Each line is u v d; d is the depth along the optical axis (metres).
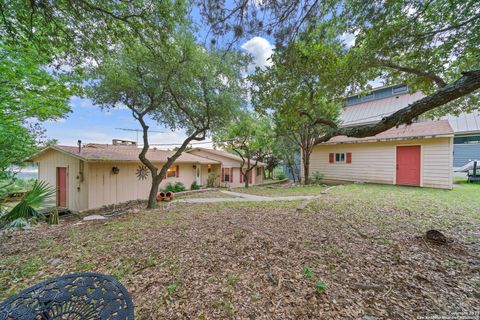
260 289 2.05
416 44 3.62
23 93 6.00
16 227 4.57
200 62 5.36
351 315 1.69
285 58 3.63
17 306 1.49
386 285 2.04
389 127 3.04
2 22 3.33
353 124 14.35
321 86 4.37
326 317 1.68
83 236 3.77
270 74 4.32
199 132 7.22
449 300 1.81
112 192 9.12
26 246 3.40
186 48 5.09
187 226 4.04
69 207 8.76
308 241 3.11
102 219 5.40
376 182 10.33
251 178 18.00
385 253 2.67
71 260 2.79
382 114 13.33
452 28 3.30
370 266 2.38
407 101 13.05
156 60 5.00
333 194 7.12
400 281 2.10
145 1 3.17
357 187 8.83
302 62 3.78
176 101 6.28
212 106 6.59
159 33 3.70
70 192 8.81
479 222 3.72
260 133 12.62
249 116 7.89
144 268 2.50
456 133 10.87
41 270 2.57
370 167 10.55
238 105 6.80
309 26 3.03
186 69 5.42
